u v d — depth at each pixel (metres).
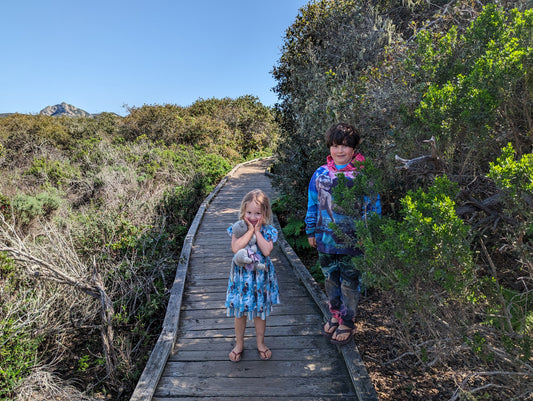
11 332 3.78
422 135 3.70
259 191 3.29
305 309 4.34
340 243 3.15
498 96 2.86
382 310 4.22
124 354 3.94
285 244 6.39
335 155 3.18
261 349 3.41
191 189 11.14
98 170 12.67
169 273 5.91
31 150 18.70
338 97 5.65
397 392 3.01
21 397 3.46
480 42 3.45
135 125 20.30
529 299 2.96
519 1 4.36
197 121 20.94
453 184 2.44
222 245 6.85
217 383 3.12
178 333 3.93
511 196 2.18
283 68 10.48
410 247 2.30
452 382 3.04
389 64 5.39
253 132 25.12
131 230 6.23
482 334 2.65
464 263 2.23
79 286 3.93
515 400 2.43
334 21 9.15
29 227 7.41
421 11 8.09
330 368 3.28
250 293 3.19
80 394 3.57
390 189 4.64
